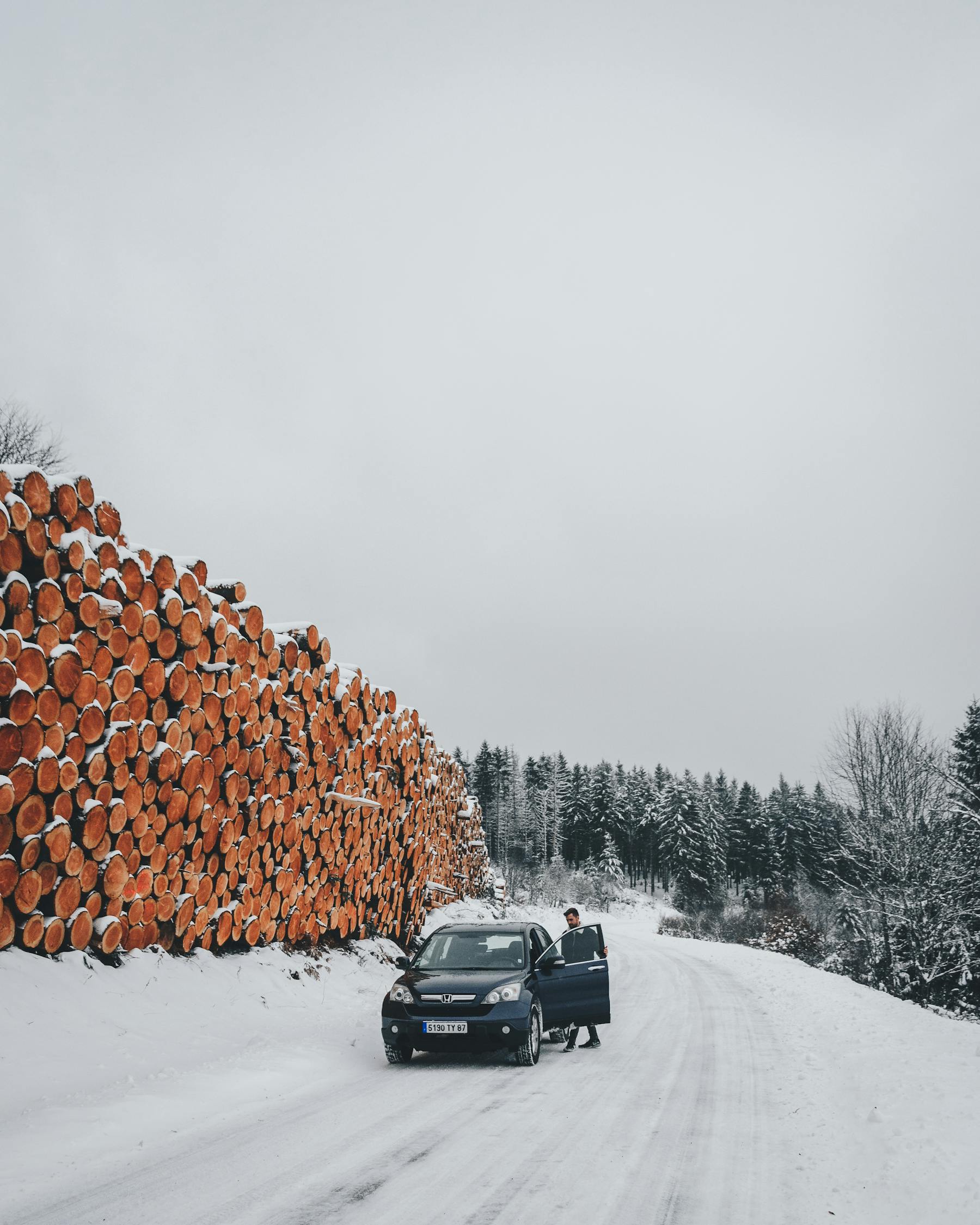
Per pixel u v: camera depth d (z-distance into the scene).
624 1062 8.56
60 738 7.23
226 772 9.92
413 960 9.31
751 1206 4.47
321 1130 5.77
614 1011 12.69
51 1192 4.44
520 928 9.63
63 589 7.36
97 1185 4.58
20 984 6.66
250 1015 8.70
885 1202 4.47
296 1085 7.10
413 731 16.75
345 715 13.07
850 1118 6.16
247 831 10.39
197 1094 6.36
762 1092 7.17
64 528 7.47
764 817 93.38
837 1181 4.87
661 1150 5.44
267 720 10.75
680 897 78.38
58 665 7.20
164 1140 5.42
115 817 7.89
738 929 42.72
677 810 82.81
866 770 28.27
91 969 7.50
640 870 98.06
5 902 6.82
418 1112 6.31
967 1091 6.60
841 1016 11.77
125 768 8.02
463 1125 5.95
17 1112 5.37
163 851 8.66
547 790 99.94
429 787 17.88
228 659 9.91
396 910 15.62
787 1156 5.34
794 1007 13.00
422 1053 8.91
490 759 104.69
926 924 25.97
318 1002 10.20
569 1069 8.13
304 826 11.79
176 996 8.14
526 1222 4.20
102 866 7.78
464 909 21.31
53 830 7.14
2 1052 5.91
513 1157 5.24
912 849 26.66
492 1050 8.53
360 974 12.33
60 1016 6.65
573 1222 4.21
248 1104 6.41
